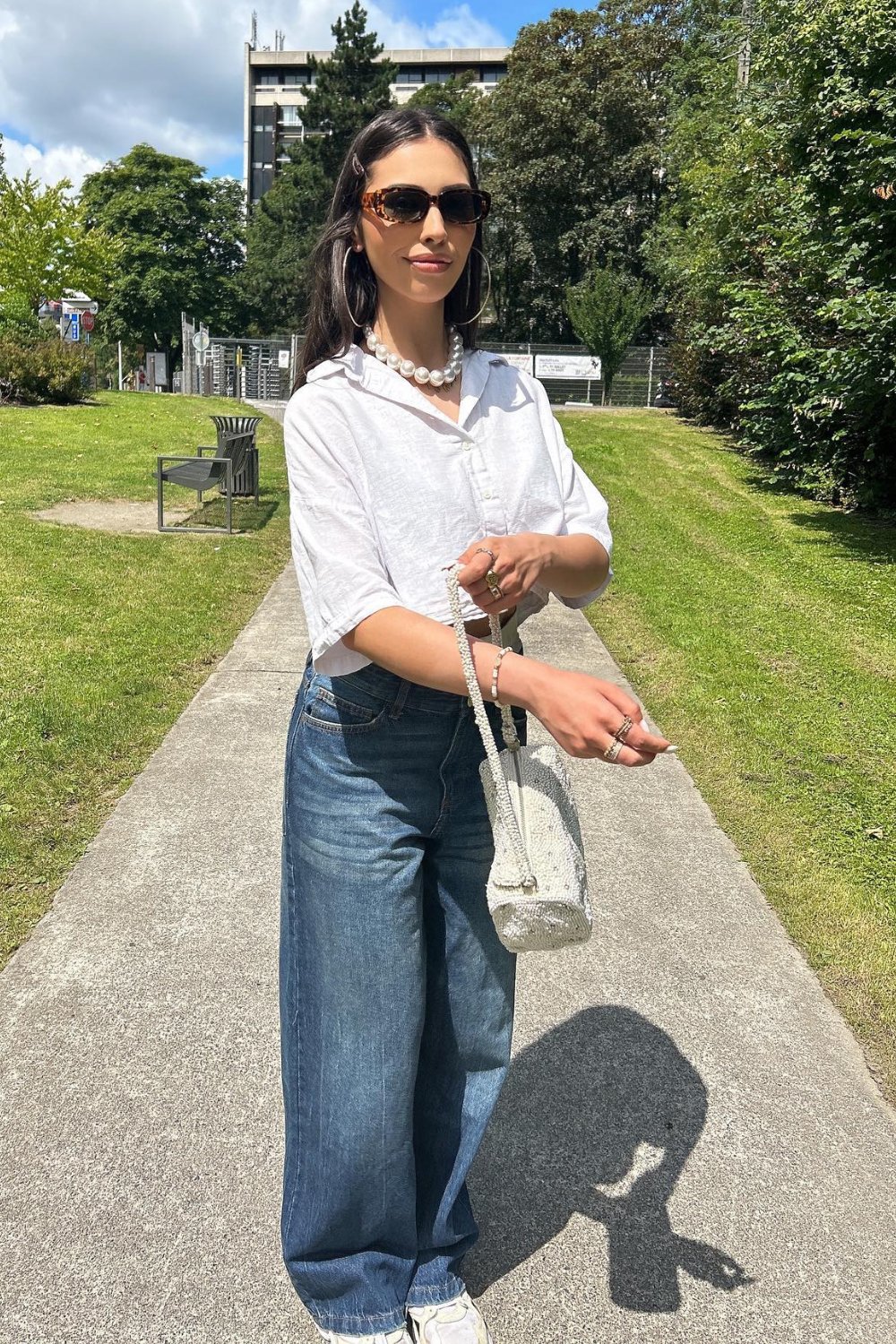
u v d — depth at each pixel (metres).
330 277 1.49
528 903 1.34
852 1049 2.58
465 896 1.56
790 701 5.13
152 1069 2.39
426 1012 1.62
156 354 43.31
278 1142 2.19
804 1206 2.09
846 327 8.38
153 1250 1.91
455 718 1.45
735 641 6.13
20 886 3.13
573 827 1.40
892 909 3.21
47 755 3.97
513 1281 1.89
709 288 15.77
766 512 10.62
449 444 1.44
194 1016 2.58
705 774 4.23
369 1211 1.57
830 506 10.99
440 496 1.40
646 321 38.69
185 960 2.81
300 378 1.52
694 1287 1.89
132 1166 2.11
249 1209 2.01
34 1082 2.33
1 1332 1.74
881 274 8.30
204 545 7.95
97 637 5.45
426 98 44.53
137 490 10.34
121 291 49.97
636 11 38.91
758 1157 2.21
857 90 8.32
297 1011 1.57
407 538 1.39
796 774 4.24
